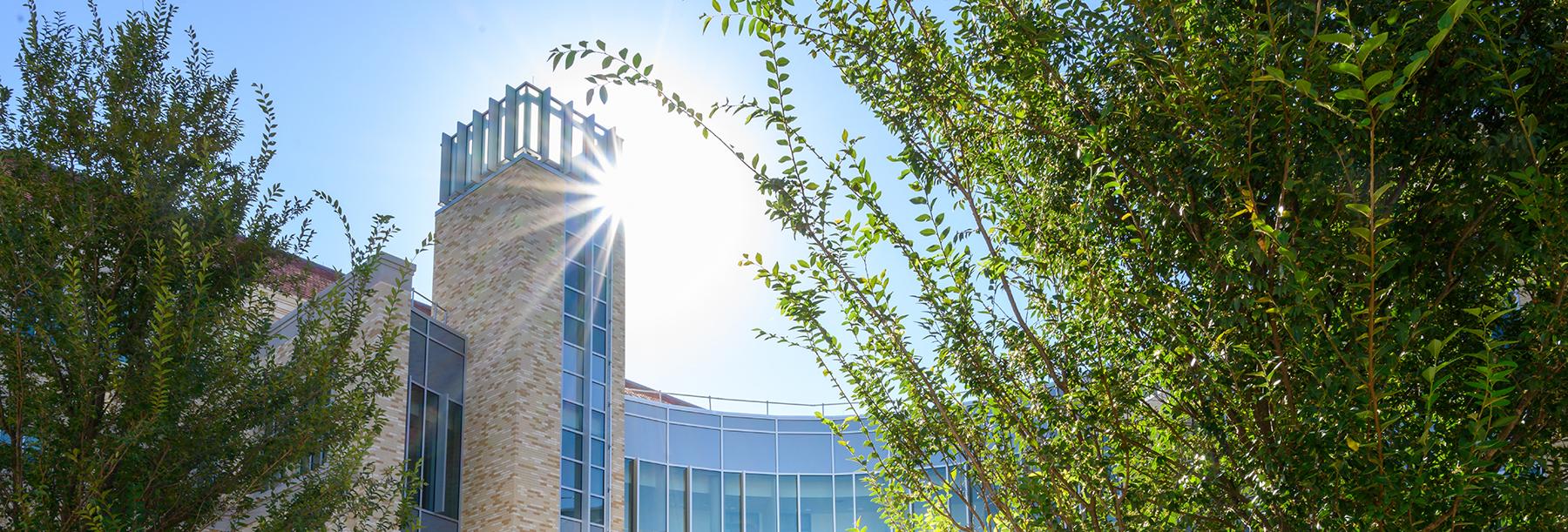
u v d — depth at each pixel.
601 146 25.12
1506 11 4.25
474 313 21.47
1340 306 4.49
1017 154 6.03
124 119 8.65
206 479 7.96
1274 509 4.75
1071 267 5.45
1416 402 4.71
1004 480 5.93
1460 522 4.27
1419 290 4.61
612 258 24.33
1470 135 4.45
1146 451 5.43
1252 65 4.56
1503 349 4.56
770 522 29.67
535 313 20.97
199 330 8.02
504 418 19.66
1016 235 5.79
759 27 5.70
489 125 23.77
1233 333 4.89
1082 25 5.49
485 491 19.20
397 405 16.84
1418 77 4.50
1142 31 5.00
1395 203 4.52
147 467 7.66
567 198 23.41
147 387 7.46
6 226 7.39
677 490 28.59
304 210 9.43
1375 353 4.06
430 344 19.69
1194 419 5.28
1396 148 4.52
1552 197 3.82
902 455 6.30
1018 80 5.72
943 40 5.93
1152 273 5.21
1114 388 5.34
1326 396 4.38
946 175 5.88
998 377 5.80
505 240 21.75
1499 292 4.79
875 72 6.00
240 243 8.88
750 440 30.55
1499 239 4.24
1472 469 4.05
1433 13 4.08
